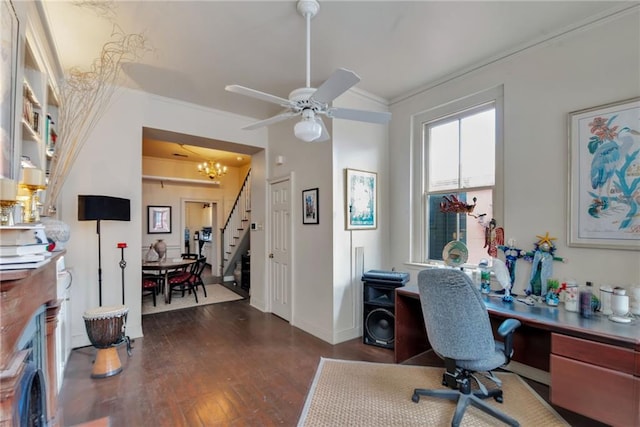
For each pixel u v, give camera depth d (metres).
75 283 3.34
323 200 3.64
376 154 3.91
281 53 2.84
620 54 2.25
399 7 2.21
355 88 3.60
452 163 3.41
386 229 4.01
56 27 2.45
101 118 3.48
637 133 2.18
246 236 6.51
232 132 4.43
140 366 2.88
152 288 5.11
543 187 2.64
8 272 1.05
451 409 2.22
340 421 2.08
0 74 1.37
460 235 3.33
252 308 4.92
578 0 2.17
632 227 2.19
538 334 2.66
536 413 2.18
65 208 3.30
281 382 2.59
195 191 7.95
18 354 1.13
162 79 3.36
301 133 2.05
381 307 3.35
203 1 2.15
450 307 2.00
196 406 2.25
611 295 2.14
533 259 2.66
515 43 2.71
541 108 2.65
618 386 1.70
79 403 2.28
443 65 3.09
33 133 2.21
